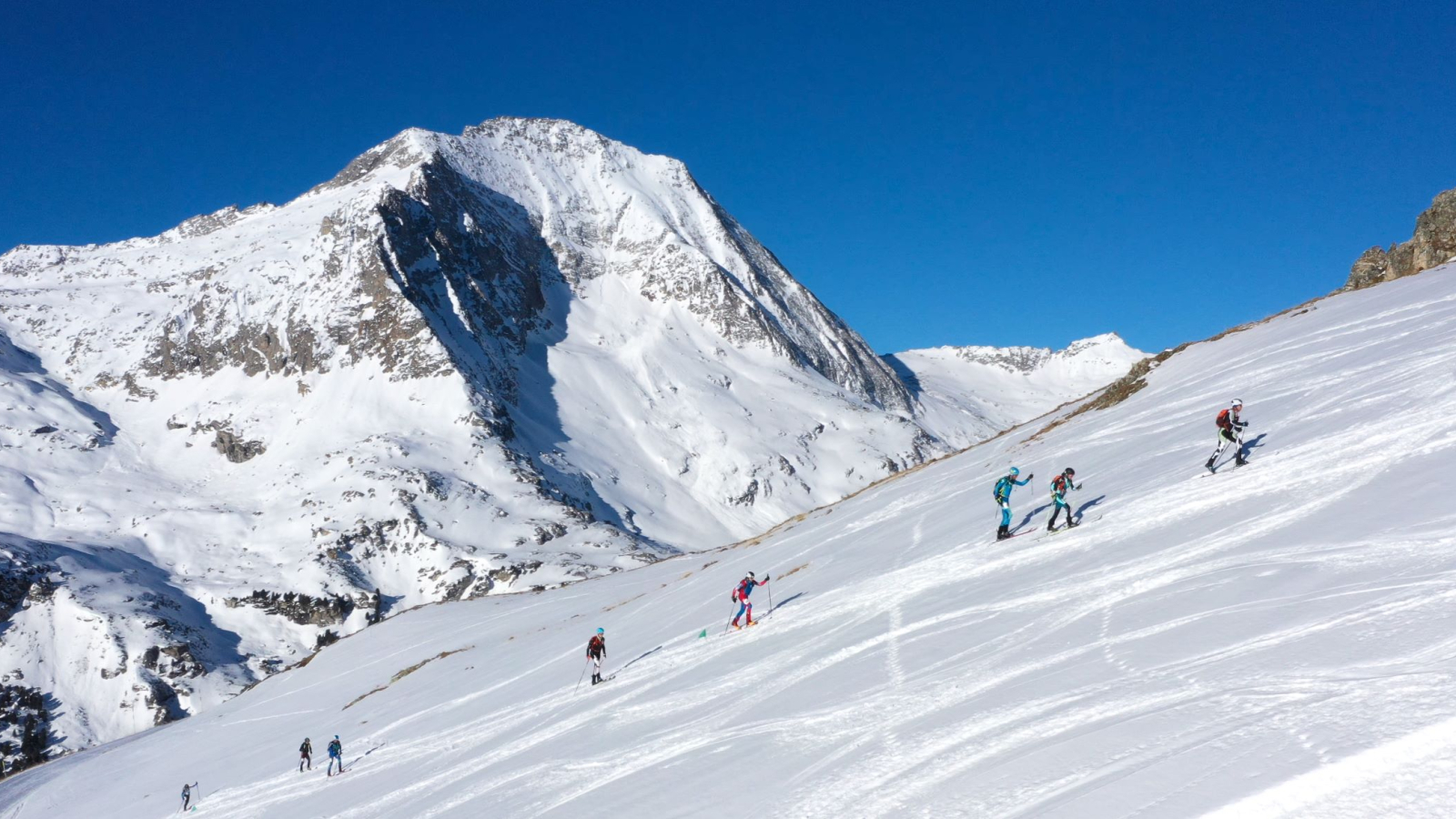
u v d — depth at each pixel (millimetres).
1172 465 23875
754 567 40469
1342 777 6742
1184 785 7387
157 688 116875
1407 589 10234
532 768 18141
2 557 134375
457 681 42875
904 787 9602
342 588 145750
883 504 44125
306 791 29344
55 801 54219
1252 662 9570
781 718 14539
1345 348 31375
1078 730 9375
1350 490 15602
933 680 13469
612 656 31234
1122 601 13984
